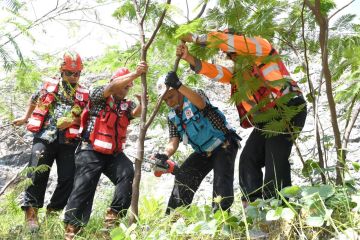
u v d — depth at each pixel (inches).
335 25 154.2
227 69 155.4
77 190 176.6
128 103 184.2
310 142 226.8
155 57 193.0
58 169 205.8
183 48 150.8
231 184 166.9
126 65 195.0
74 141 204.4
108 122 178.5
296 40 176.6
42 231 195.6
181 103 167.6
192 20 144.0
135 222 165.3
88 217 177.9
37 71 196.7
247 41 142.9
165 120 209.0
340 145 151.3
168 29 154.3
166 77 153.7
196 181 175.0
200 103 162.9
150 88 201.2
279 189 151.3
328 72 138.5
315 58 200.7
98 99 178.4
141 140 152.8
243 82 141.9
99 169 178.5
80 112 198.1
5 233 199.6
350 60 133.1
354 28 153.3
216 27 149.6
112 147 178.4
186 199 174.1
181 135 169.3
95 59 209.6
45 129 201.6
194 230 143.2
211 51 149.0
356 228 128.4
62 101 201.3
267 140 153.3
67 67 196.9
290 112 141.7
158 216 171.6
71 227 176.1
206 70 152.7
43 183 202.8
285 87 147.3
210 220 151.6
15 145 291.7
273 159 151.0
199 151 170.6
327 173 156.5
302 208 141.0
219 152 168.1
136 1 153.9
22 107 221.1
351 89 142.1
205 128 165.8
